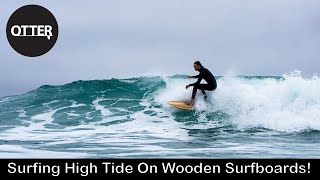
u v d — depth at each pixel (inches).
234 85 554.9
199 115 518.6
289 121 484.7
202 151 350.0
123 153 338.3
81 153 338.0
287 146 379.9
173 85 597.3
